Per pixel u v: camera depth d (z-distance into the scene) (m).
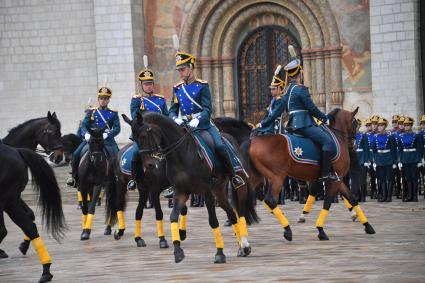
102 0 33.47
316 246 15.28
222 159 14.11
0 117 35.59
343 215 21.05
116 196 17.97
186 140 13.61
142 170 16.45
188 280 12.12
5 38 35.41
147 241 17.52
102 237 18.70
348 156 16.88
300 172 16.28
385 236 16.41
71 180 20.64
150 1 33.91
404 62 30.12
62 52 35.12
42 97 35.38
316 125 16.58
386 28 30.31
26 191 30.23
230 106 33.47
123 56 33.34
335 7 31.64
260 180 16.45
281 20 33.06
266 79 33.47
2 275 13.85
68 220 23.08
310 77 32.31
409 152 25.06
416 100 30.02
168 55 33.81
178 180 13.54
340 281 11.26
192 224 20.48
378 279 11.24
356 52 31.44
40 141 17.48
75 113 35.12
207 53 33.41
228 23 33.31
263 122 17.16
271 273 12.35
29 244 17.55
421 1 30.39
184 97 14.53
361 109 31.44
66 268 14.23
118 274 13.19
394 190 27.53
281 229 18.48
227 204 14.55
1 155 13.09
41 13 35.19
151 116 13.39
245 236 14.42
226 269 12.99
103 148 18.78
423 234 16.55
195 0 33.16
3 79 35.53
